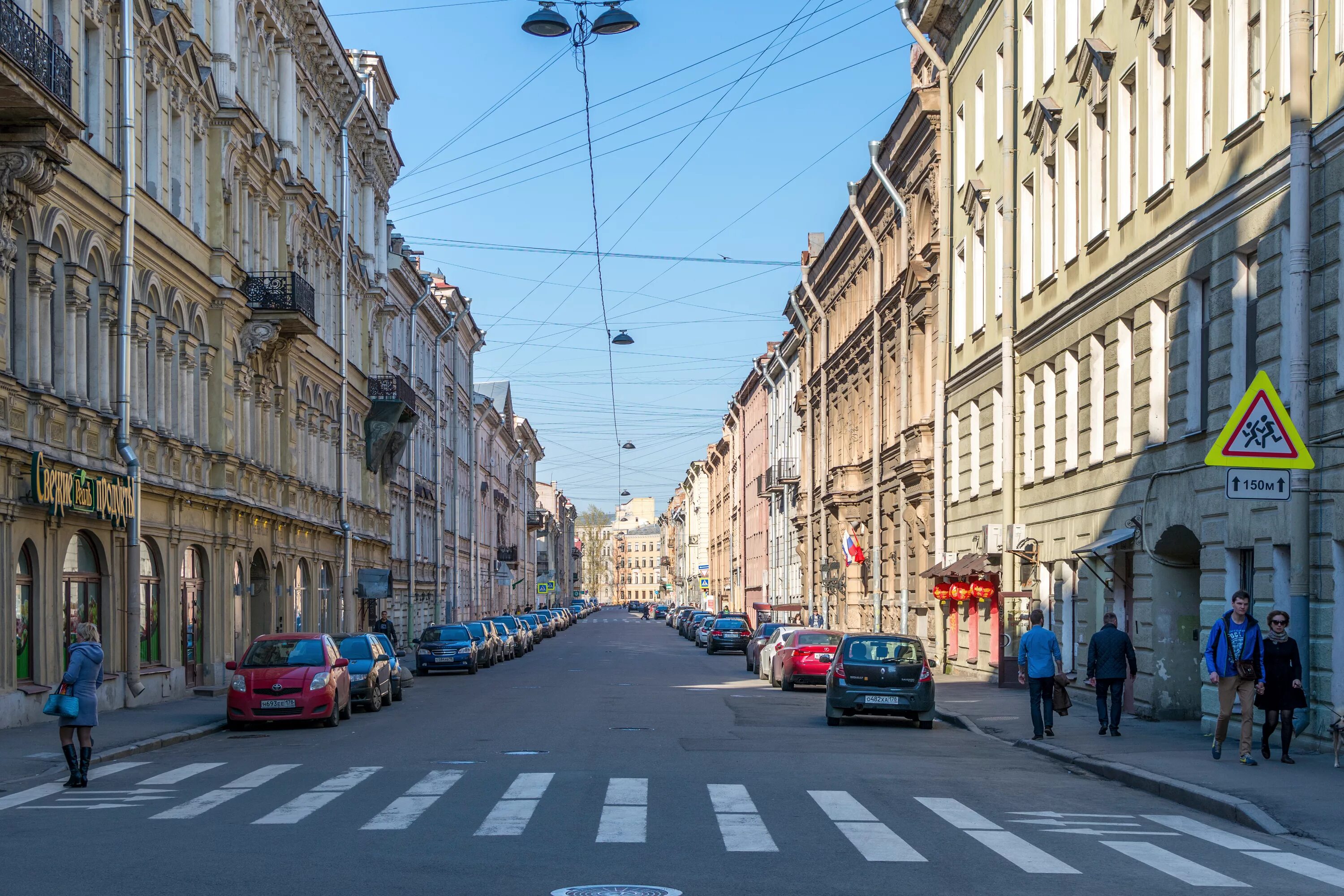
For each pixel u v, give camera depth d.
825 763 16.45
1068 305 26.33
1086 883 9.09
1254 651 15.54
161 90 28.14
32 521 22.20
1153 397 22.14
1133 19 22.88
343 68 43.53
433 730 21.50
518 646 55.00
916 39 36.44
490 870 9.28
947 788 14.20
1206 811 12.86
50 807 12.88
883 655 22.95
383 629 46.22
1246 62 18.78
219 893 8.55
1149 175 22.16
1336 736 15.13
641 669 44.50
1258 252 18.12
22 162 20.50
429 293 61.56
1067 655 27.08
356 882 8.89
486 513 91.25
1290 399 16.25
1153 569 22.11
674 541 177.75
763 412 89.62
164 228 28.22
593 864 9.54
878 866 9.54
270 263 36.56
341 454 39.25
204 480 30.84
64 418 23.33
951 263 36.34
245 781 14.76
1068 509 26.73
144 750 18.98
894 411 45.09
